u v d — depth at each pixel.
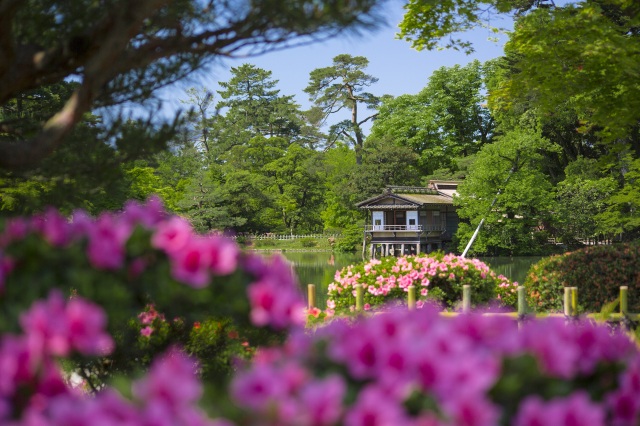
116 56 4.24
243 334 3.91
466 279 11.29
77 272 2.98
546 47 11.71
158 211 3.63
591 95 12.86
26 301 2.86
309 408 2.15
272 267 3.37
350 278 11.27
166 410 2.16
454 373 2.27
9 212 5.31
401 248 50.44
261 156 75.12
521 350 2.53
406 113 64.94
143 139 5.11
